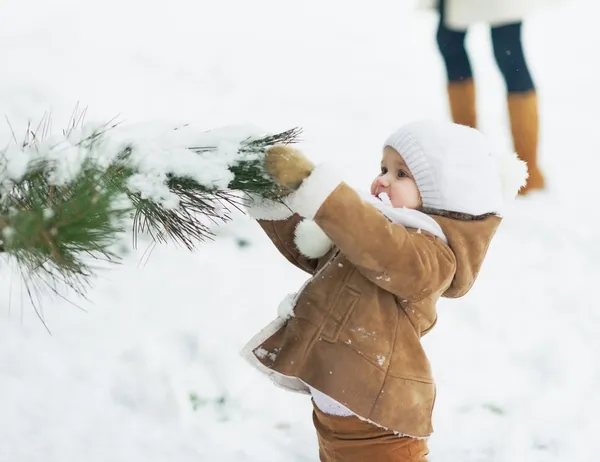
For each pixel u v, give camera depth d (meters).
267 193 2.27
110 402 3.57
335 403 2.60
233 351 3.98
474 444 3.67
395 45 9.25
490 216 2.68
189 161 2.00
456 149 2.60
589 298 4.84
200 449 3.39
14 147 1.80
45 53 6.73
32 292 4.10
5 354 3.70
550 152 6.97
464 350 4.32
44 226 1.65
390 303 2.54
